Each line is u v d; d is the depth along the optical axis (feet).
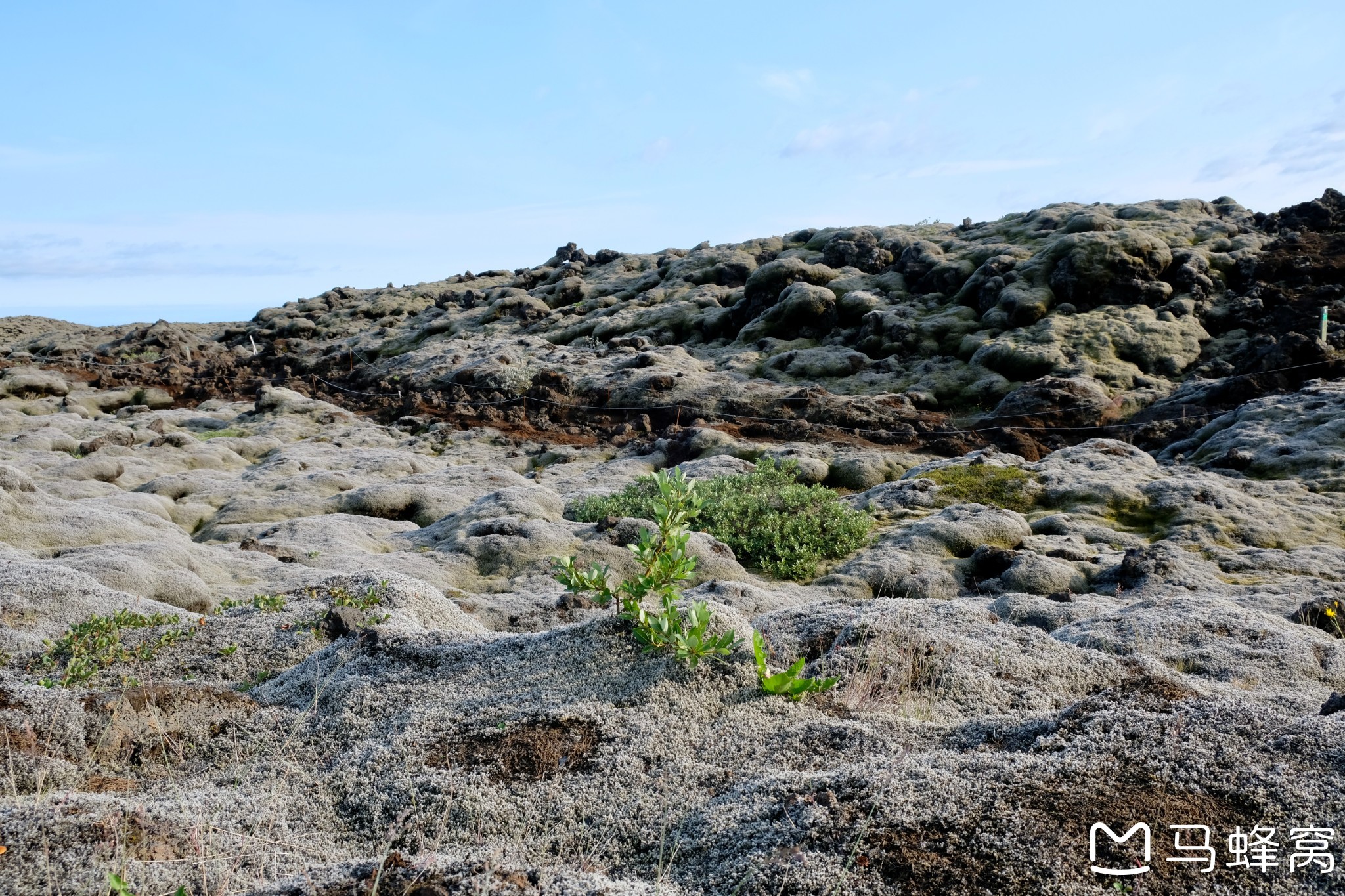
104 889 12.13
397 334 159.12
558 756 16.90
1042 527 57.21
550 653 20.99
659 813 15.17
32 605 31.58
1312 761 13.67
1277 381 84.79
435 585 46.75
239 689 24.23
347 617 28.45
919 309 123.44
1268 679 27.25
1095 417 92.02
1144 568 46.26
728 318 133.39
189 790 17.21
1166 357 103.14
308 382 133.59
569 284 164.66
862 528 56.44
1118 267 116.57
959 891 11.47
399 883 11.46
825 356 114.52
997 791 13.44
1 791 16.37
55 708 20.06
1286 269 115.24
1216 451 70.44
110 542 48.29
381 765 17.28
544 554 51.34
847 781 14.14
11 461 73.15
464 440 98.68
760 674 19.17
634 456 89.45
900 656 22.20
